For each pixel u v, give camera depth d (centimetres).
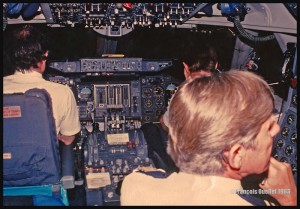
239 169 88
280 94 323
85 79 393
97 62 380
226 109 83
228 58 388
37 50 259
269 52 331
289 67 287
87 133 397
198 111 84
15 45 255
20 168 226
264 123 86
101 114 402
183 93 89
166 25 349
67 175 266
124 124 402
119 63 383
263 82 88
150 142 380
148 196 96
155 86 406
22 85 258
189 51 295
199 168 88
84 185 332
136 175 104
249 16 296
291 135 294
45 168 228
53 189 231
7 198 167
